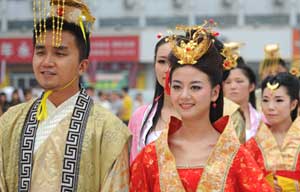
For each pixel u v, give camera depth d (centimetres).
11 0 3938
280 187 786
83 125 550
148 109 720
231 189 541
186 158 557
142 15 3888
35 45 557
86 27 572
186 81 552
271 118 833
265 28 3697
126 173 551
